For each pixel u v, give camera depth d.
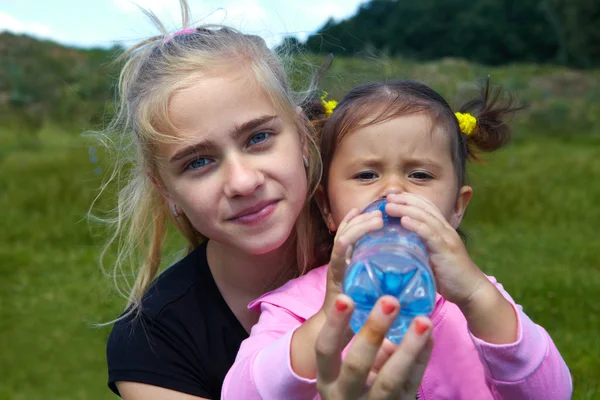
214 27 0.80
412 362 0.51
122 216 0.88
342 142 0.71
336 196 0.72
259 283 0.76
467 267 0.59
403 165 0.69
